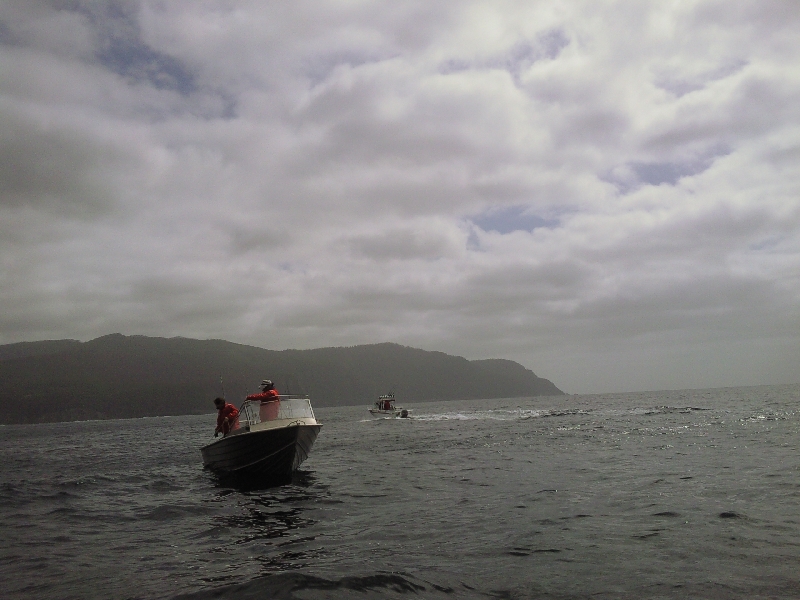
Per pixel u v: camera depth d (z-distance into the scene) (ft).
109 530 41.86
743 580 24.31
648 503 41.29
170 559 32.68
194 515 45.88
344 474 67.00
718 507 38.70
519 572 26.84
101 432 291.79
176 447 132.05
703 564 26.73
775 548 28.60
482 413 283.59
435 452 89.86
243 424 66.39
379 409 289.12
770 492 43.06
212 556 32.76
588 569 26.89
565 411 247.70
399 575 26.20
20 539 39.50
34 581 29.37
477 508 42.65
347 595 23.77
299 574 26.27
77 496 58.49
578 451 80.38
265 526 40.29
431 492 51.11
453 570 27.45
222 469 66.69
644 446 82.64
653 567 26.71
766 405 204.44
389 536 35.19
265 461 60.95
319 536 36.22
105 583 28.48
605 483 51.08
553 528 35.09
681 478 51.55
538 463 68.39
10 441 231.09
